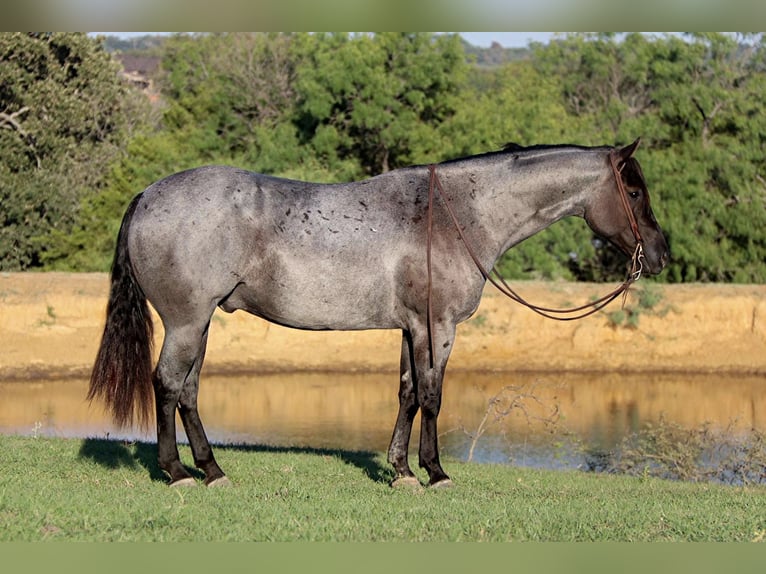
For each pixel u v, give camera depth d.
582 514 7.87
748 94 31.69
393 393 21.36
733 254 29.38
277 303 8.23
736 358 25.09
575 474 11.57
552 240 29.05
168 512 7.29
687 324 25.41
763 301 25.70
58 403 19.05
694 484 11.07
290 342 24.47
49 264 31.22
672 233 29.09
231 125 35.28
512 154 8.77
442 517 7.50
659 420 17.88
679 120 31.44
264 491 8.47
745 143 30.19
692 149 29.89
